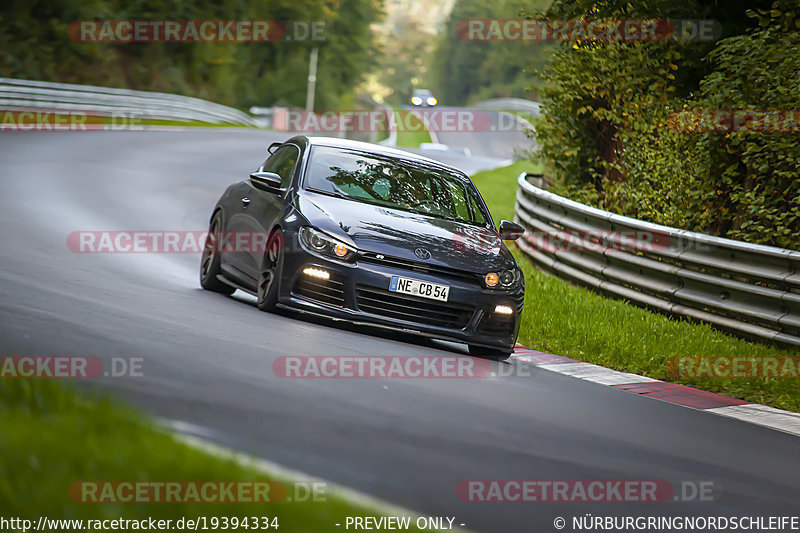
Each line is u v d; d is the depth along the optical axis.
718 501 15.27
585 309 36.91
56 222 43.22
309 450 13.84
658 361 29.83
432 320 25.84
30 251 33.41
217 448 12.46
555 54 56.00
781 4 43.44
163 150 95.56
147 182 67.12
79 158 76.12
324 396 17.62
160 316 23.67
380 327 26.06
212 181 74.31
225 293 32.28
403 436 15.72
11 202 47.47
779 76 40.88
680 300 37.84
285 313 27.11
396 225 27.12
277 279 26.27
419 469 13.95
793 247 40.22
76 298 24.62
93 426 11.92
